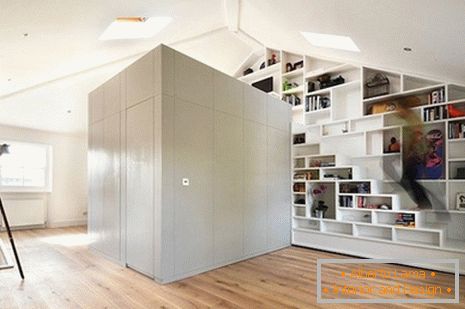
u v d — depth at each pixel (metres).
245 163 4.64
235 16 5.49
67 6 3.02
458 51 3.23
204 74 4.04
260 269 4.02
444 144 4.52
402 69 4.68
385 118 5.14
